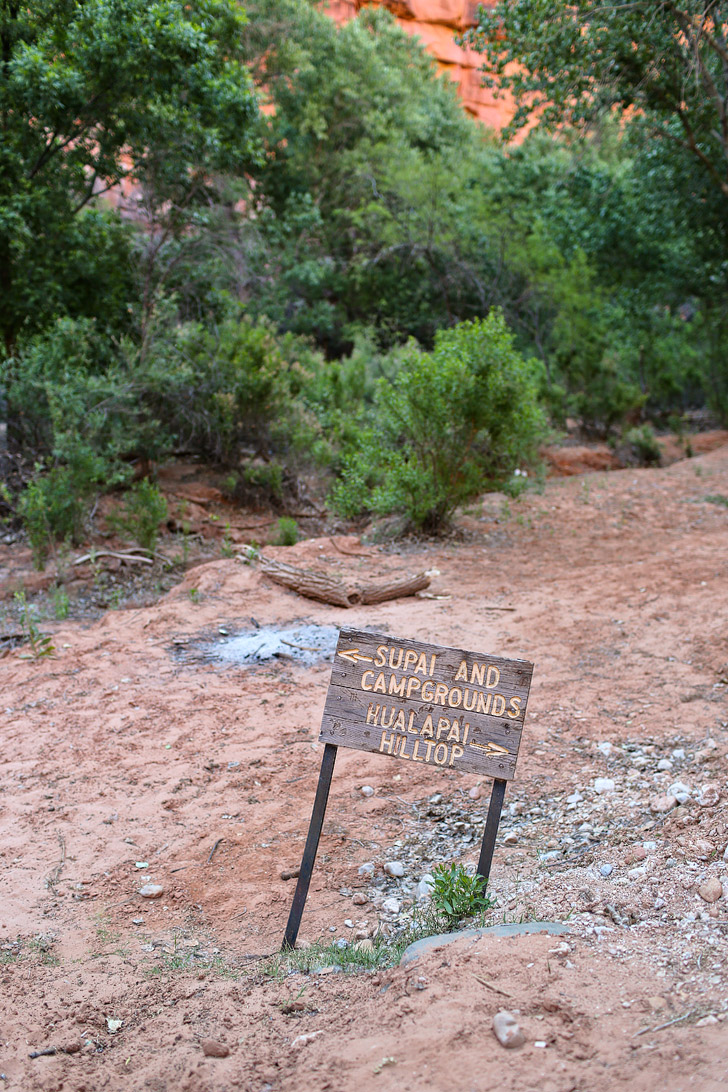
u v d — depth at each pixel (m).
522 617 8.34
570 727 5.91
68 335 13.76
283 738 5.97
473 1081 2.30
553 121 15.20
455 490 12.00
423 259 28.16
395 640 3.52
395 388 12.68
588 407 22.08
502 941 3.04
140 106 14.32
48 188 14.52
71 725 6.27
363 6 42.53
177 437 15.95
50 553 11.79
